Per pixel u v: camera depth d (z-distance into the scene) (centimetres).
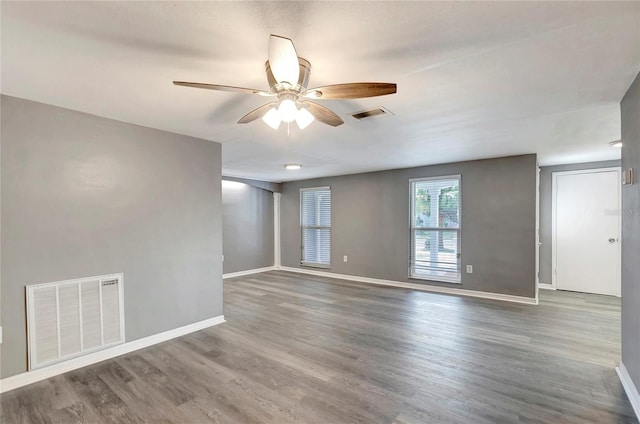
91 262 273
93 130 274
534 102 246
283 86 169
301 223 725
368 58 177
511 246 466
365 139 361
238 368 262
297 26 147
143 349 300
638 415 193
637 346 203
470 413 201
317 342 316
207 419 197
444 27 149
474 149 416
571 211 529
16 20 141
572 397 217
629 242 222
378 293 516
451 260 523
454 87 217
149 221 312
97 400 217
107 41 160
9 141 232
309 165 536
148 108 257
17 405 212
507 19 143
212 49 167
